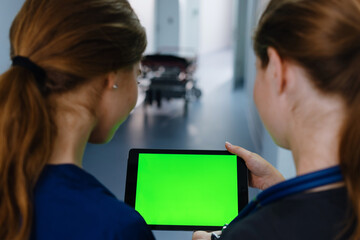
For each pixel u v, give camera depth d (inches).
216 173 32.1
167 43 300.8
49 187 19.2
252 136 159.2
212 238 28.9
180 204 31.9
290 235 16.1
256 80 20.2
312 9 16.3
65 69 19.0
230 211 31.9
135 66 22.6
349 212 16.1
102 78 20.4
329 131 17.1
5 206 18.4
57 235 18.8
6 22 75.3
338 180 16.5
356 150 15.9
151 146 145.8
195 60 222.5
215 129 167.0
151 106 198.7
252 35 19.9
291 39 16.7
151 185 31.9
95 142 23.4
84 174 20.2
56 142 20.1
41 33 19.1
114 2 20.4
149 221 31.8
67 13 19.1
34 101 18.6
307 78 17.0
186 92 191.8
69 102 20.0
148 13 275.3
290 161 87.7
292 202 16.8
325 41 15.9
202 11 354.9
